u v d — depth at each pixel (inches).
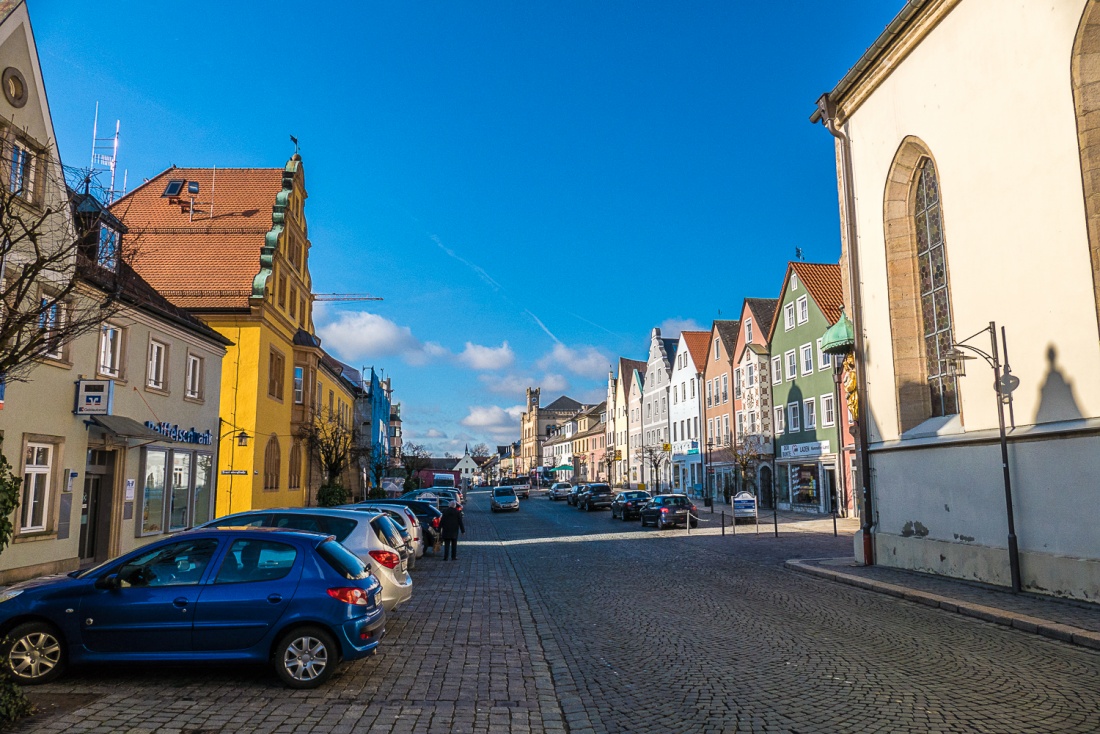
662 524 1209.4
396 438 4099.4
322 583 279.4
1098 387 423.5
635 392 3014.3
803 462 1555.1
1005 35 502.3
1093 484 425.1
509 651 345.7
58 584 282.2
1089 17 432.5
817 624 402.3
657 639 370.3
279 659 271.3
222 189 1197.1
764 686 275.9
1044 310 466.3
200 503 827.4
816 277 1573.6
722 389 2041.1
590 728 233.1
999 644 346.9
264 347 1016.2
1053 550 454.0
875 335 673.0
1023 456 480.1
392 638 375.6
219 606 273.9
